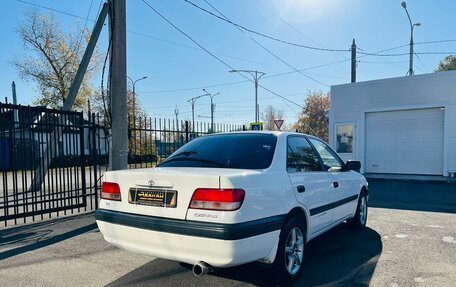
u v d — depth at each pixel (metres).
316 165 4.74
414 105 13.93
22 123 6.58
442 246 5.08
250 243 3.09
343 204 5.29
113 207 3.67
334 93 15.95
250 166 3.75
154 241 3.30
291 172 4.01
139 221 3.37
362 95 15.20
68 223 6.50
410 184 12.54
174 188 3.28
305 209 4.03
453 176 13.09
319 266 4.29
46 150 7.49
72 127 7.36
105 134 7.96
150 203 3.40
